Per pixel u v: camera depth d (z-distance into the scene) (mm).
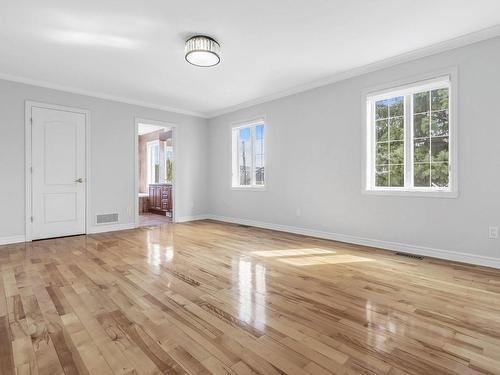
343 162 4008
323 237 4262
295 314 1847
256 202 5352
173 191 5930
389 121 3672
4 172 3912
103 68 3730
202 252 3436
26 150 4074
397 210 3480
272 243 3918
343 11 2521
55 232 4340
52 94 4316
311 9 2490
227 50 3264
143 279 2492
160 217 6805
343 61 3568
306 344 1508
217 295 2148
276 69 3816
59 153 4379
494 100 2793
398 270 2748
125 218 5090
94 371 1289
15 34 2842
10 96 3951
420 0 2357
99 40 2986
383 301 2045
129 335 1590
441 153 3238
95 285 2346
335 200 4105
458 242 3033
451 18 2613
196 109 5934
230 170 5898
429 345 1498
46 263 2975
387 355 1411
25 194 4070
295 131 4629
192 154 6172
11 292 2201
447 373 1280
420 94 3396
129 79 4145
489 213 2840
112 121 4945
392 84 3490
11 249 3592
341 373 1278
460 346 1487
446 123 3203
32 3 2342
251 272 2689
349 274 2635
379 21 2676
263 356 1403
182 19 2623
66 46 3109
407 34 2908
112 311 1883
